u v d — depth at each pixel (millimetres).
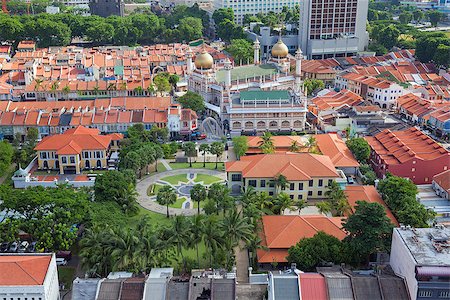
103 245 134000
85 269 140000
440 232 133250
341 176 190500
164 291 121000
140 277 128000
